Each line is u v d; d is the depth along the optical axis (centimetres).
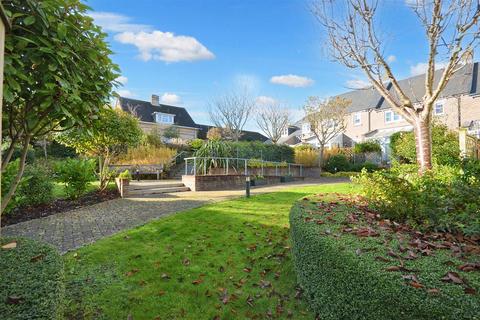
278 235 496
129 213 701
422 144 587
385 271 184
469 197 314
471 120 2177
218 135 2617
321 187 1087
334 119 2175
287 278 353
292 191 990
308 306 284
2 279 177
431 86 579
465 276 170
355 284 198
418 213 329
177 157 1819
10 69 237
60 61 261
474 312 139
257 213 644
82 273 372
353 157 2300
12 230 563
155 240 483
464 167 456
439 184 371
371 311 181
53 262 207
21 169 310
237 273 375
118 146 995
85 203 833
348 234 269
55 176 907
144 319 283
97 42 316
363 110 2944
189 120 3606
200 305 309
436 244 236
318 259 255
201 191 1130
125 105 3106
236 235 502
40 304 153
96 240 493
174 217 617
